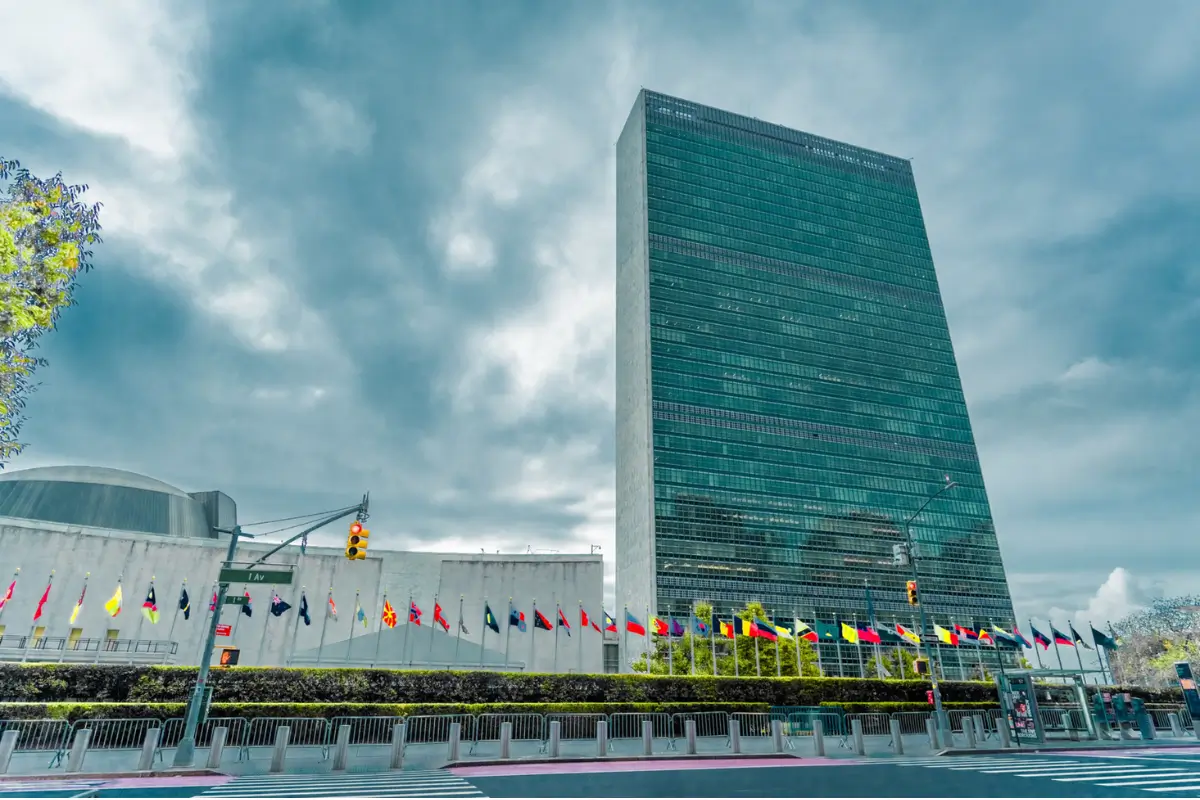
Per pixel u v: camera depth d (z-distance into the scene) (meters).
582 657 68.19
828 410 151.88
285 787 16.45
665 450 135.25
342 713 27.16
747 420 144.00
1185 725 40.50
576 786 16.58
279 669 29.31
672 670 50.91
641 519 134.62
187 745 20.33
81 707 24.69
